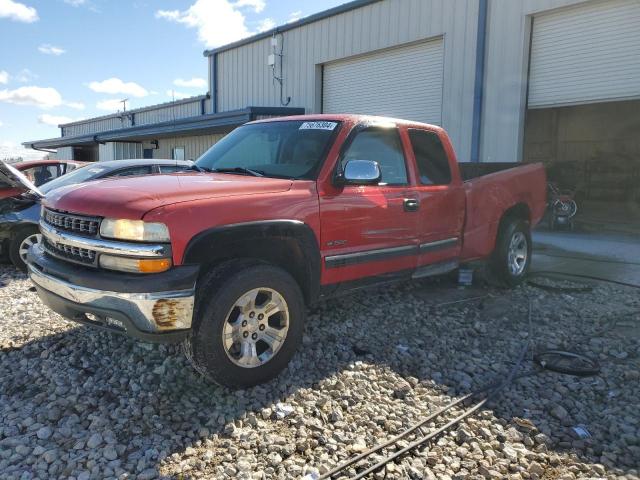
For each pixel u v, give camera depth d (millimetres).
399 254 4754
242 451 2963
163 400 3504
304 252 3982
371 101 15883
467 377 3938
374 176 4172
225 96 21875
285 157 4441
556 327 5035
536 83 12125
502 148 12531
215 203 3469
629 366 4137
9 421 3252
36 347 4395
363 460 2883
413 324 5016
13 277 7121
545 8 11523
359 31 15688
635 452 2992
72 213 3578
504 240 6160
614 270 7469
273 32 18547
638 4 10398
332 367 4059
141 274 3225
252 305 3605
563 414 3385
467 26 12930
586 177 18125
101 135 27406
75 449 2975
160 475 2746
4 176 6480
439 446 3047
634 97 10648
